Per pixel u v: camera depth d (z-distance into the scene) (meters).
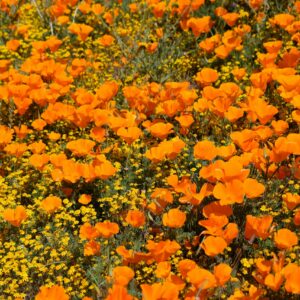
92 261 1.77
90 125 2.20
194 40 2.61
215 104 1.99
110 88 2.09
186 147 2.06
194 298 1.49
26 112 2.29
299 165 1.84
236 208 1.83
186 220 1.84
